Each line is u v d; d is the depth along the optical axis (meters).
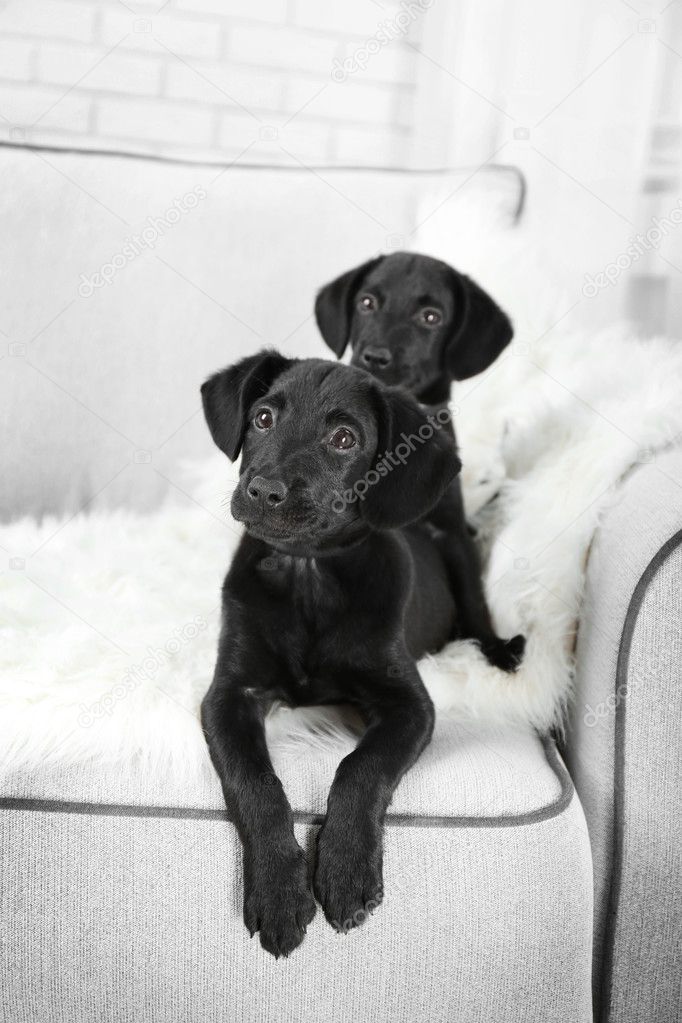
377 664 1.74
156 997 1.49
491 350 2.36
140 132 3.49
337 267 2.67
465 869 1.51
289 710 1.80
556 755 1.75
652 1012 1.75
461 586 2.20
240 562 1.81
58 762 1.53
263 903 1.41
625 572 1.75
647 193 3.19
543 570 1.95
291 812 1.49
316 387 1.77
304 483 1.66
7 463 2.49
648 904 1.73
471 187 2.73
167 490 2.58
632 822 1.72
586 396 2.27
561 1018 1.56
